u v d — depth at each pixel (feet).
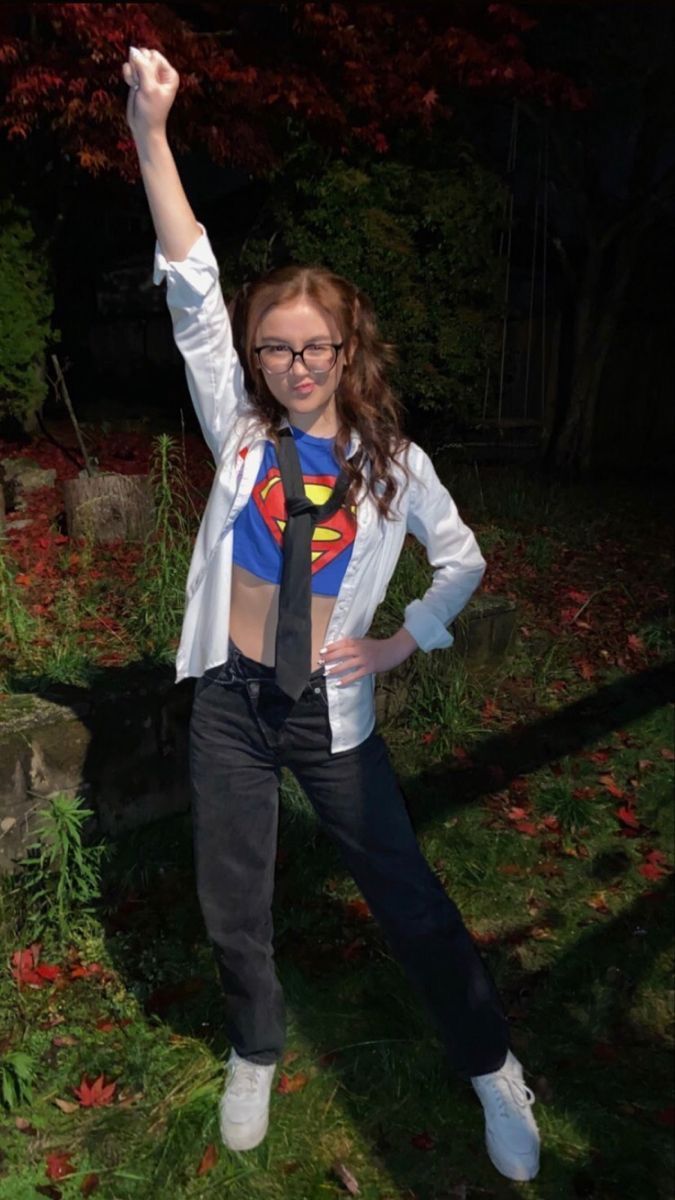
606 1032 10.39
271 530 7.32
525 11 33.04
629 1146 9.00
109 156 25.41
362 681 7.66
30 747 11.18
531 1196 8.45
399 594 17.19
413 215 30.94
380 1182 8.50
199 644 7.64
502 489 30.96
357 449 7.37
